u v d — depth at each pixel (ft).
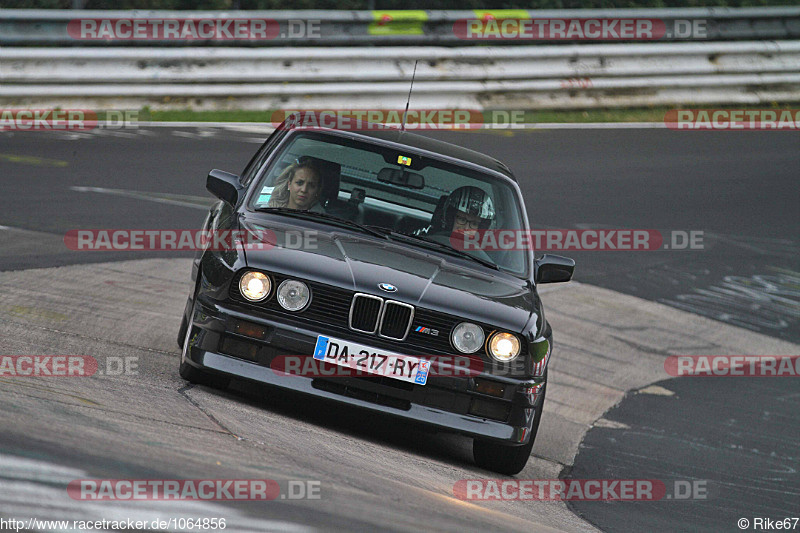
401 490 45.16
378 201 68.03
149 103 175.52
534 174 167.22
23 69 166.91
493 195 71.31
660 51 214.28
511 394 58.54
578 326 110.63
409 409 57.31
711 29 223.10
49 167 135.85
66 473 31.55
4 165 133.39
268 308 57.62
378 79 192.24
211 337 57.82
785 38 230.27
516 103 204.03
